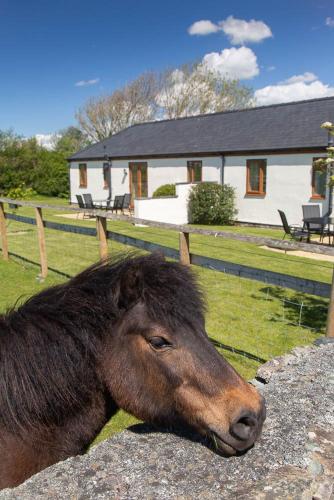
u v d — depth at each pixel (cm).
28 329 166
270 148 1528
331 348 291
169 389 159
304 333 531
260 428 151
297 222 1499
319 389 215
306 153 1434
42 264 798
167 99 4028
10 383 159
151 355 160
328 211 1373
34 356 162
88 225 1559
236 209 1695
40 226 787
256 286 743
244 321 572
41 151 3084
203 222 1709
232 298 675
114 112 3975
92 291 173
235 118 1961
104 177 2348
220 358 160
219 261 449
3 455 159
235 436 147
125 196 1991
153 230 1455
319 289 361
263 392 212
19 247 1116
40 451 167
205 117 2147
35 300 184
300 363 259
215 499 133
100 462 154
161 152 1969
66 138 4622
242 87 3903
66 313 169
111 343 167
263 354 467
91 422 179
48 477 146
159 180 2008
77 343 166
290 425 177
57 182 2986
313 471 147
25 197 2183
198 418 155
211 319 579
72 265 902
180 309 157
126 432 177
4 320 174
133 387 165
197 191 1659
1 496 137
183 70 3888
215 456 157
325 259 990
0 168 2841
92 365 169
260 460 153
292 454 156
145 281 160
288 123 1662
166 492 138
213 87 3897
